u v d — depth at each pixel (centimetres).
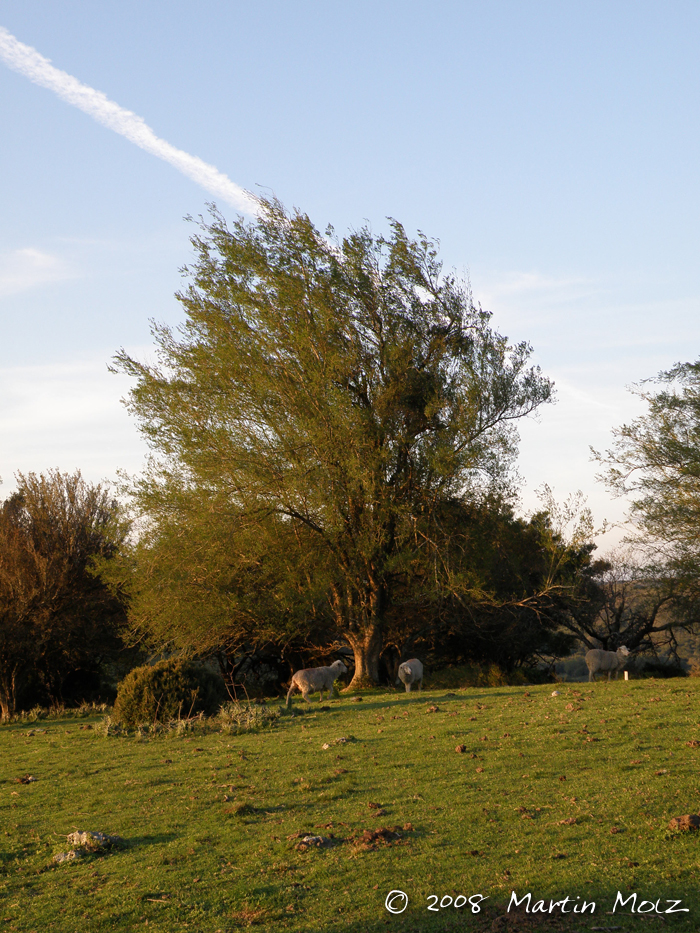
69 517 3875
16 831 941
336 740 1392
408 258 2858
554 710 1545
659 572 2873
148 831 888
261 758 1302
